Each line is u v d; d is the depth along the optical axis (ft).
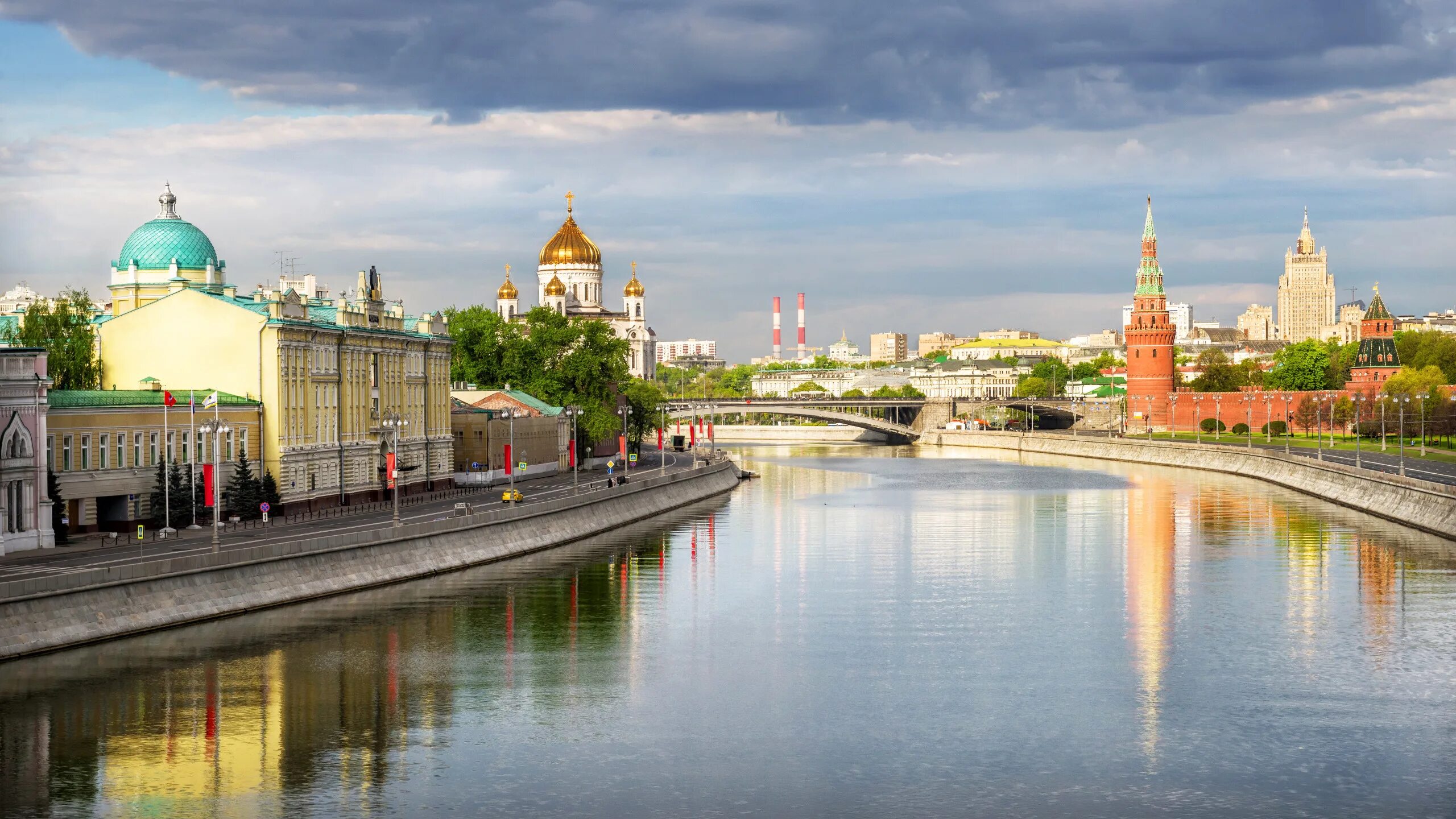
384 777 260.42
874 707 306.76
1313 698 313.32
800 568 488.02
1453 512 552.82
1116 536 577.84
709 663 344.49
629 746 279.90
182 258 581.53
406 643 355.15
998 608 413.39
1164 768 268.00
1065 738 285.64
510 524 508.94
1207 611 405.39
